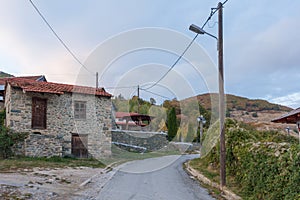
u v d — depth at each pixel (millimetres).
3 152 11414
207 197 6051
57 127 13289
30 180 6844
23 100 12555
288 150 4676
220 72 7453
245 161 6434
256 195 5375
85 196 5637
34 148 12148
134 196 5844
